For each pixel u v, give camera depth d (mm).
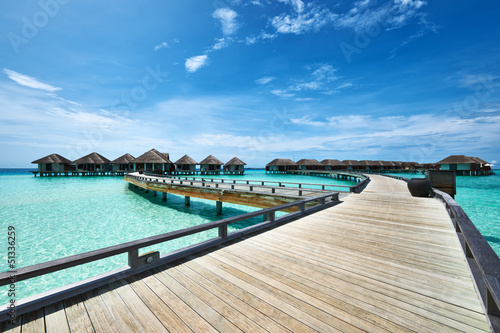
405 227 6484
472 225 3383
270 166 78562
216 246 4895
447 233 5930
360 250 4730
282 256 4395
